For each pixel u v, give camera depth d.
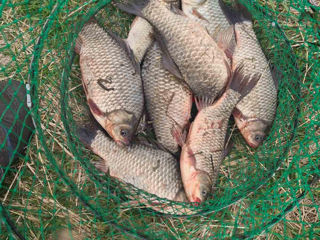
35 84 0.60
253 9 0.65
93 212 0.56
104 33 0.60
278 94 0.65
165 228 0.62
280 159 0.60
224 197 0.60
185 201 0.58
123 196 0.60
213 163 0.59
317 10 0.67
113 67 0.59
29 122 0.64
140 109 0.60
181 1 0.62
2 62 0.67
